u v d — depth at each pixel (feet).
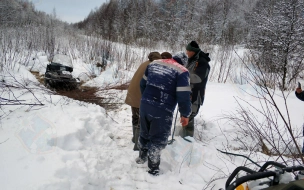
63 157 9.63
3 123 12.04
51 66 27.84
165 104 9.77
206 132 14.89
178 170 10.61
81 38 61.46
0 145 9.99
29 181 7.86
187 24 63.62
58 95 18.15
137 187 9.41
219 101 20.80
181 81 9.62
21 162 8.94
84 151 10.81
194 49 12.97
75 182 8.46
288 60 26.40
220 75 33.01
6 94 17.20
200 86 13.16
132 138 13.53
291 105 19.92
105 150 11.85
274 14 32.55
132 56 41.96
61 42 56.08
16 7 71.67
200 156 11.41
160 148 10.14
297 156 10.22
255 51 22.66
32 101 15.47
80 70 38.50
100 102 19.27
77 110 14.69
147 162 11.28
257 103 20.10
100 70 39.58
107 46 44.52
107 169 10.23
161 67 10.06
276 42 27.50
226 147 13.12
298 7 30.01
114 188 9.18
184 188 9.41
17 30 50.34
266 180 6.07
